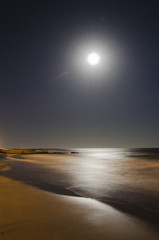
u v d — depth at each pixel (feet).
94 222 16.47
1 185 31.48
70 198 24.56
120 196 26.96
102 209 20.26
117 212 19.56
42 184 35.12
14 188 29.40
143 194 28.12
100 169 65.16
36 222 15.80
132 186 34.40
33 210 18.90
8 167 67.41
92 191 30.09
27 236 13.16
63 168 67.51
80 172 55.98
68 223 15.92
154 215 18.94
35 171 57.00
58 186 33.78
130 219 17.65
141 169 64.54
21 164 80.89
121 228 15.47
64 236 13.48
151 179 42.80
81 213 18.67
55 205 20.93
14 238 12.78
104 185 35.40
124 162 102.73
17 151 236.84
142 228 15.66
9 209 18.98
